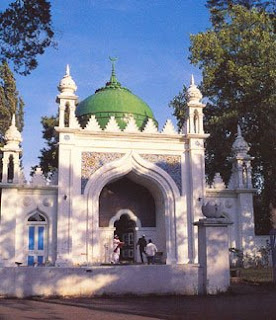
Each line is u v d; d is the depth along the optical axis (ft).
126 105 82.74
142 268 39.70
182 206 71.97
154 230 78.18
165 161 73.20
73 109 70.54
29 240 66.90
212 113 97.09
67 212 66.95
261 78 79.20
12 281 38.04
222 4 44.86
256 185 95.45
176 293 39.65
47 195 68.33
